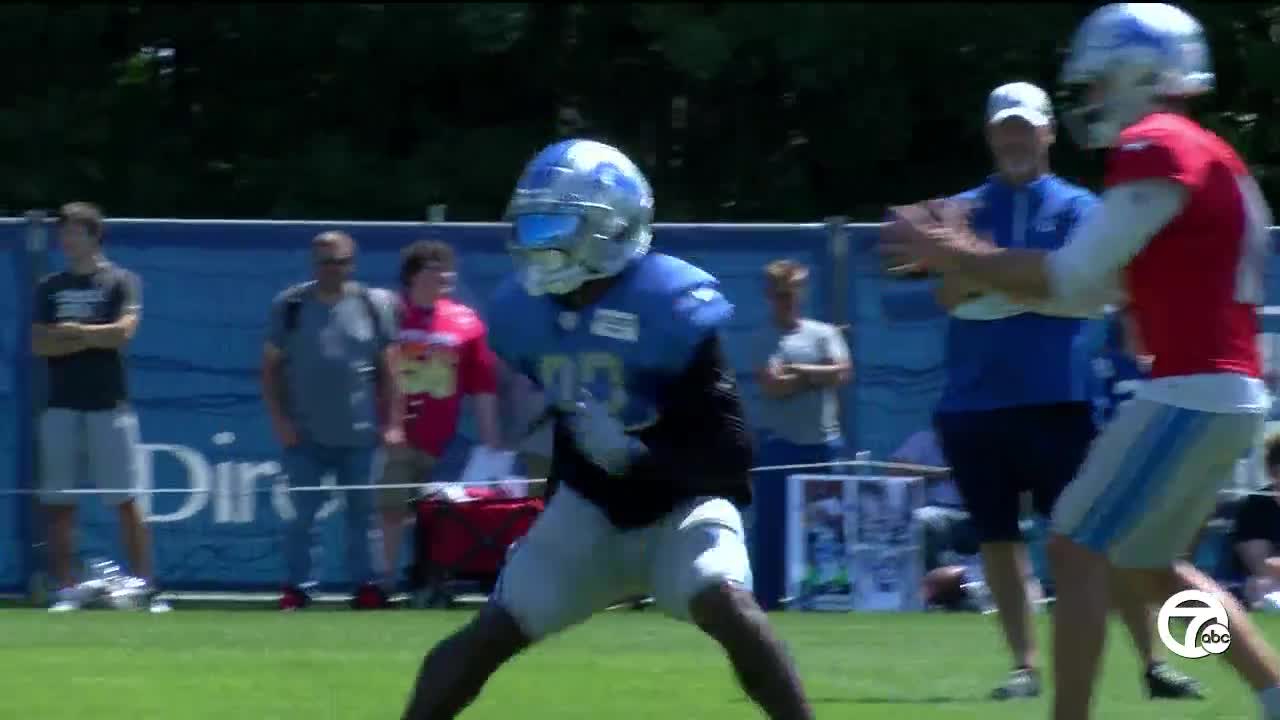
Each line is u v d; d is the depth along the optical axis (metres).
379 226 39.34
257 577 39.16
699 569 17.58
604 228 17.48
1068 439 25.77
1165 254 18.14
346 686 26.08
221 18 63.97
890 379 39.00
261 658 28.91
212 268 39.22
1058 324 25.67
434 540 38.25
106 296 38.09
